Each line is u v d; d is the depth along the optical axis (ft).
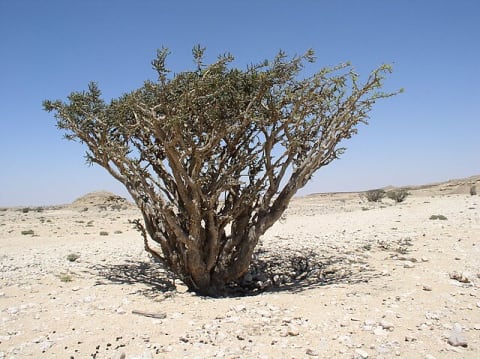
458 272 28.19
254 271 38.83
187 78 27.66
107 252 50.11
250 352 17.98
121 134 32.78
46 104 31.68
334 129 30.78
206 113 28.73
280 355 17.60
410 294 24.88
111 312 24.41
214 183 31.53
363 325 20.38
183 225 31.76
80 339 20.12
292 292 28.30
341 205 149.18
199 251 30.50
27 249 54.80
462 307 22.41
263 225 31.63
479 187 172.35
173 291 30.55
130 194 32.99
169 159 28.17
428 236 44.86
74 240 66.18
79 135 31.94
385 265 33.47
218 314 23.26
